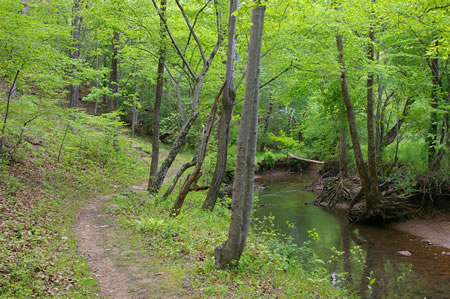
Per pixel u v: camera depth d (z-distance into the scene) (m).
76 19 19.20
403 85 15.38
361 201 18.16
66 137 17.08
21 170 11.95
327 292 6.40
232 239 6.23
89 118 15.76
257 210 18.19
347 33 12.26
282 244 9.48
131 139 26.73
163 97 32.62
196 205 12.78
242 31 12.27
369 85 14.73
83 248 7.15
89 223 9.27
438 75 15.22
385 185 17.22
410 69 14.78
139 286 5.46
